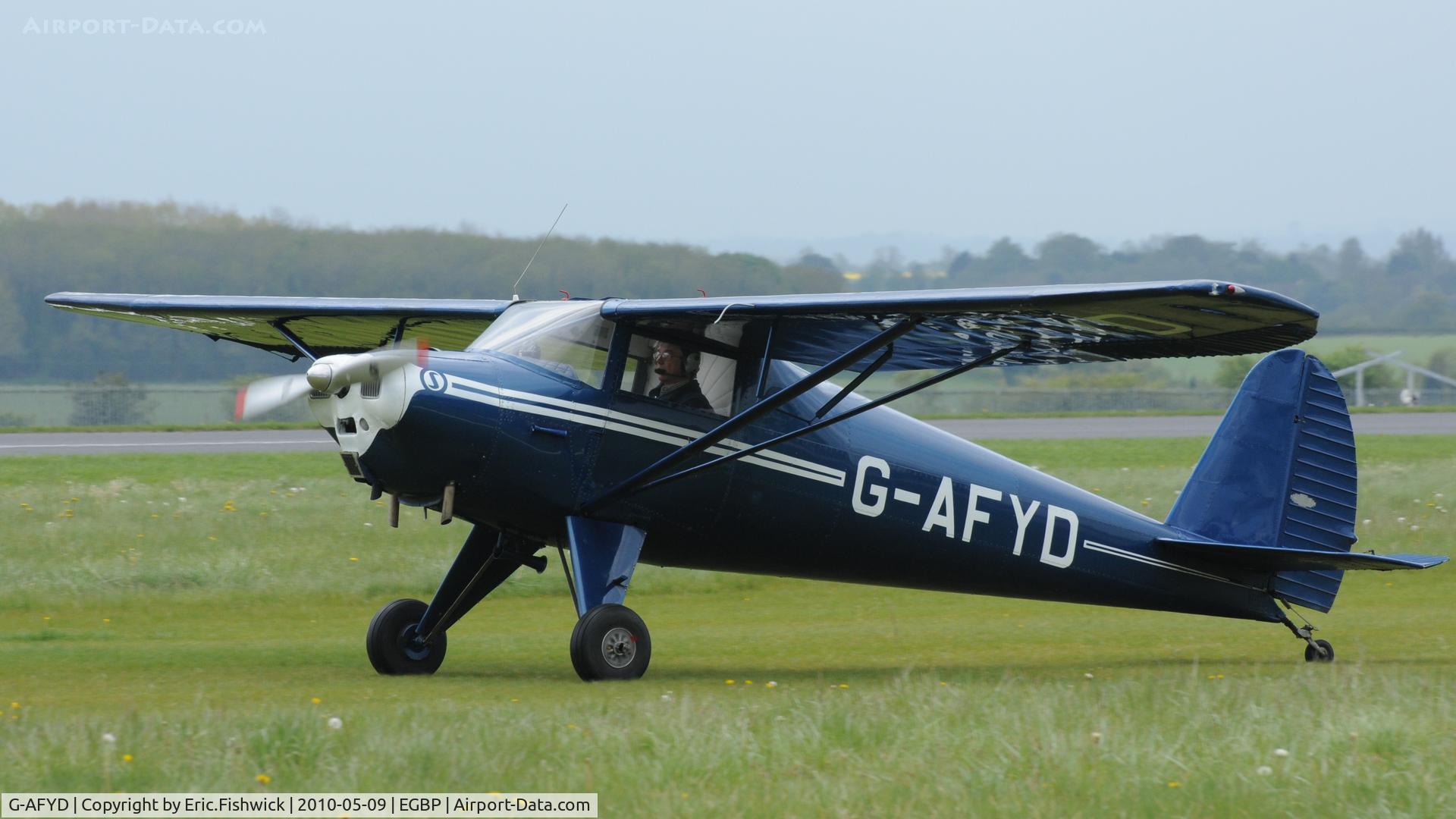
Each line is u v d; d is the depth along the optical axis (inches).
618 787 704.4
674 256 6363.2
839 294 1147.9
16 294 6235.2
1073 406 6628.9
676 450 1226.0
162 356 6496.1
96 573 1870.1
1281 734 827.4
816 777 723.4
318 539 2176.4
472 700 1049.5
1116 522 1492.4
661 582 2039.9
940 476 1392.7
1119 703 937.5
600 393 1192.2
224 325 1605.6
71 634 1552.7
